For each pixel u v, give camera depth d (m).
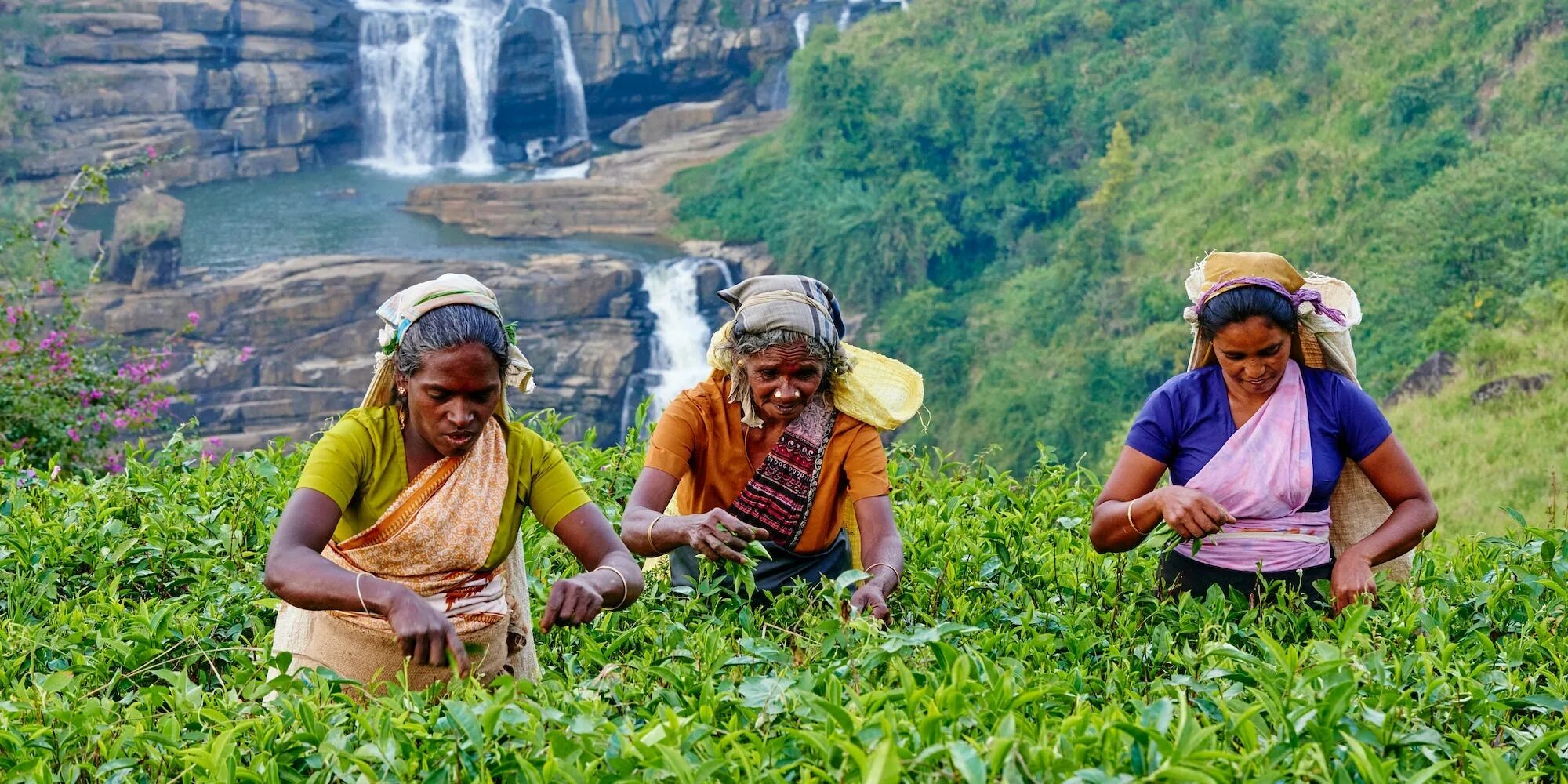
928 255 51.03
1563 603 3.37
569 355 41.81
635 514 3.51
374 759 2.14
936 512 4.53
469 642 2.87
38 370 10.56
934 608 3.45
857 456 3.67
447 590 2.87
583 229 51.69
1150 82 53.47
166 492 4.48
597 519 2.98
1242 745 2.13
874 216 50.25
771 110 63.16
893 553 3.57
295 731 2.35
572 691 2.49
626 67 61.97
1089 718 2.11
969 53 58.00
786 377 3.51
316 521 2.72
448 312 2.69
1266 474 3.51
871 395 3.67
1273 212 44.09
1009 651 2.96
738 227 51.69
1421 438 27.72
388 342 2.77
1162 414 3.63
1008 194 52.28
